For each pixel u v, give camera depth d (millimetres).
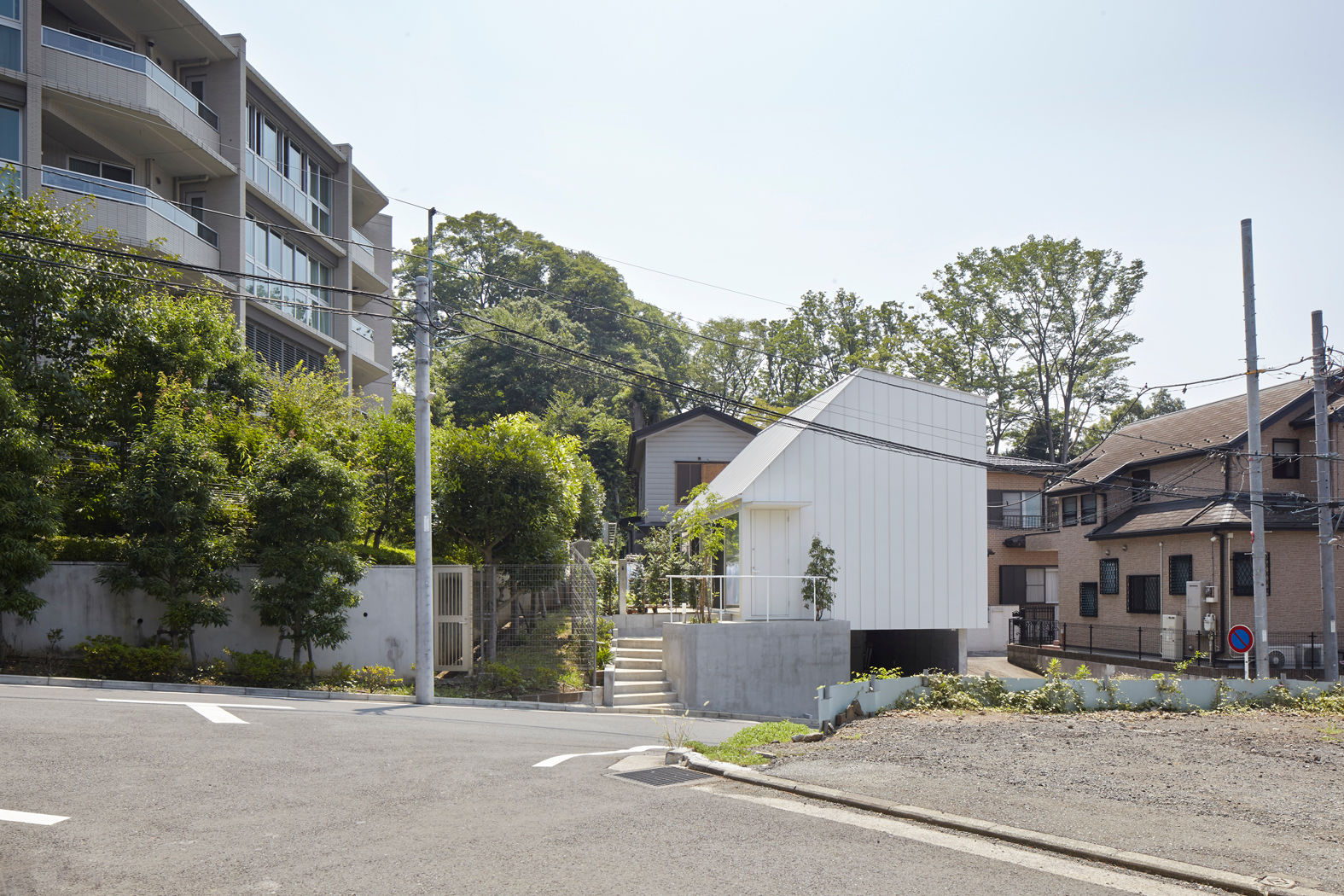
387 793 7312
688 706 16922
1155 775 7938
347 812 6656
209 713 10977
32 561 13164
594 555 24109
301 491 14461
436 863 5547
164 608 15320
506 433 18297
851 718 11727
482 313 48875
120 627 15125
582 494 27688
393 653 16438
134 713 10516
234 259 24734
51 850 5512
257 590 14703
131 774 7461
